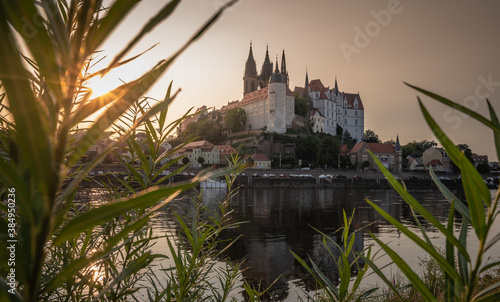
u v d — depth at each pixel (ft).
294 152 439.63
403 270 2.03
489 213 1.72
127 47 1.56
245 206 192.34
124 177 4.67
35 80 1.29
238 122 476.95
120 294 3.93
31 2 1.18
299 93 550.77
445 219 132.98
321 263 69.62
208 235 5.58
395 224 1.95
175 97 1.83
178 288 5.22
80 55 1.50
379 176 371.15
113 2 1.44
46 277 3.66
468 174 1.67
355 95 611.88
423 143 505.66
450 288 1.94
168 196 1.44
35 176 1.29
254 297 6.80
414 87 1.57
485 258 31.71
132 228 1.79
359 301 3.97
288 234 110.01
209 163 377.30
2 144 1.47
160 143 4.61
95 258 1.78
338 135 549.54
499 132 1.54
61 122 1.52
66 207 1.54
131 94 1.51
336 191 320.50
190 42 1.38
